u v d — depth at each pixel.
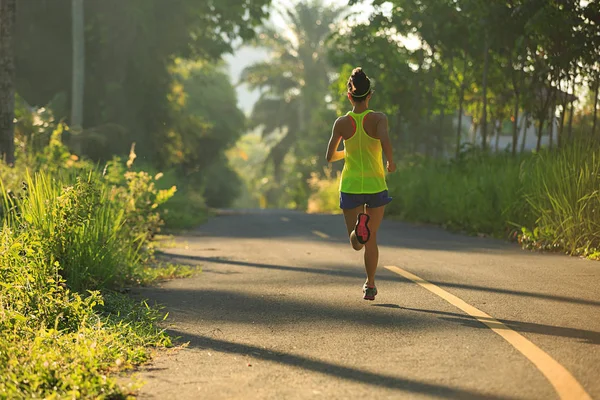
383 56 35.47
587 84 21.14
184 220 26.45
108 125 36.41
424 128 42.03
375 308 8.71
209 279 11.98
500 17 23.72
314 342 7.14
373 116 8.71
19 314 7.20
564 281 10.28
